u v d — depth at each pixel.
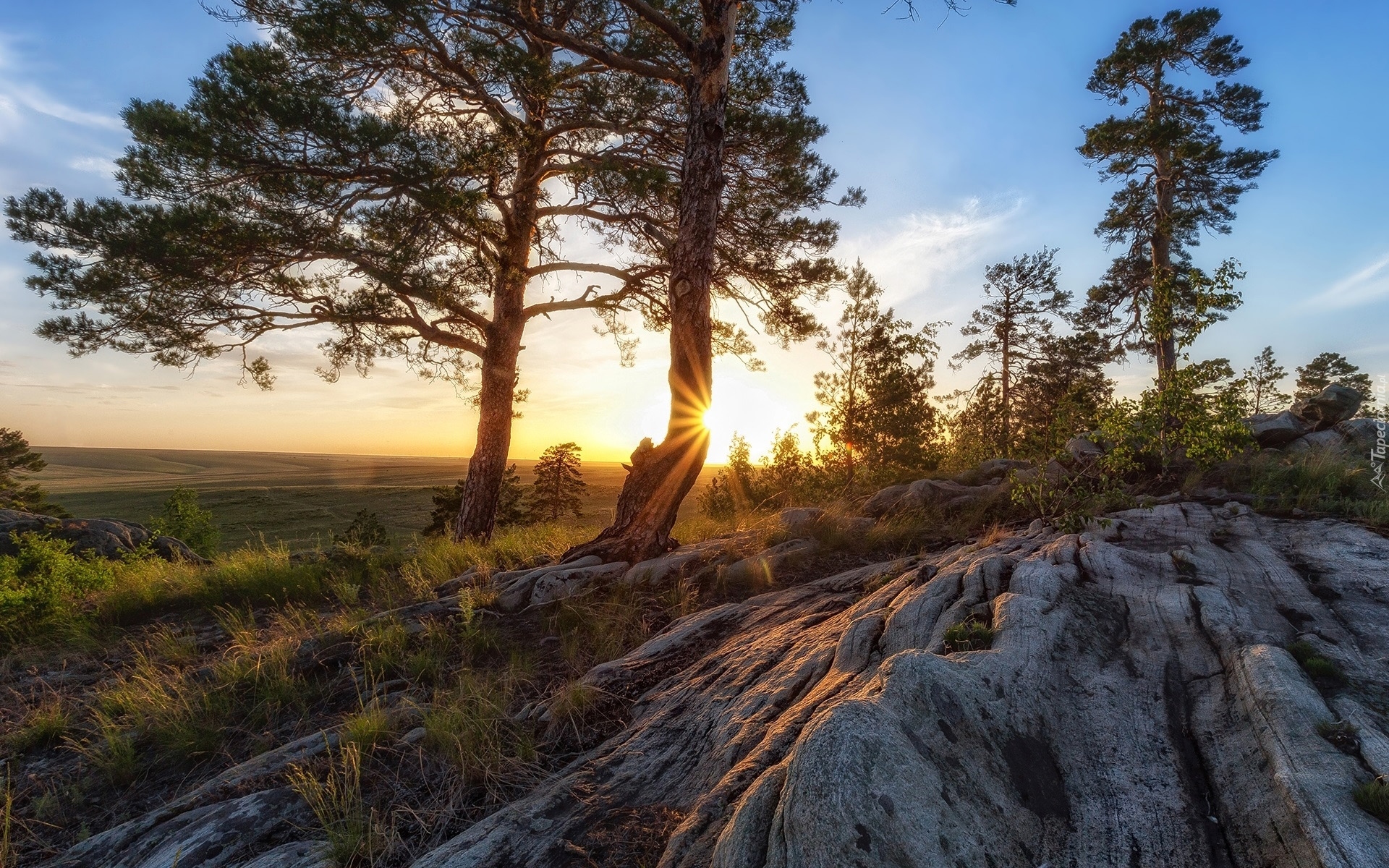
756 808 2.46
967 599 4.34
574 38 9.52
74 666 6.73
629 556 8.51
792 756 2.55
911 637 3.96
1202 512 6.54
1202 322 7.74
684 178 9.24
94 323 10.94
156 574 9.46
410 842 3.29
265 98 9.95
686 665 4.98
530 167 13.08
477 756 3.91
